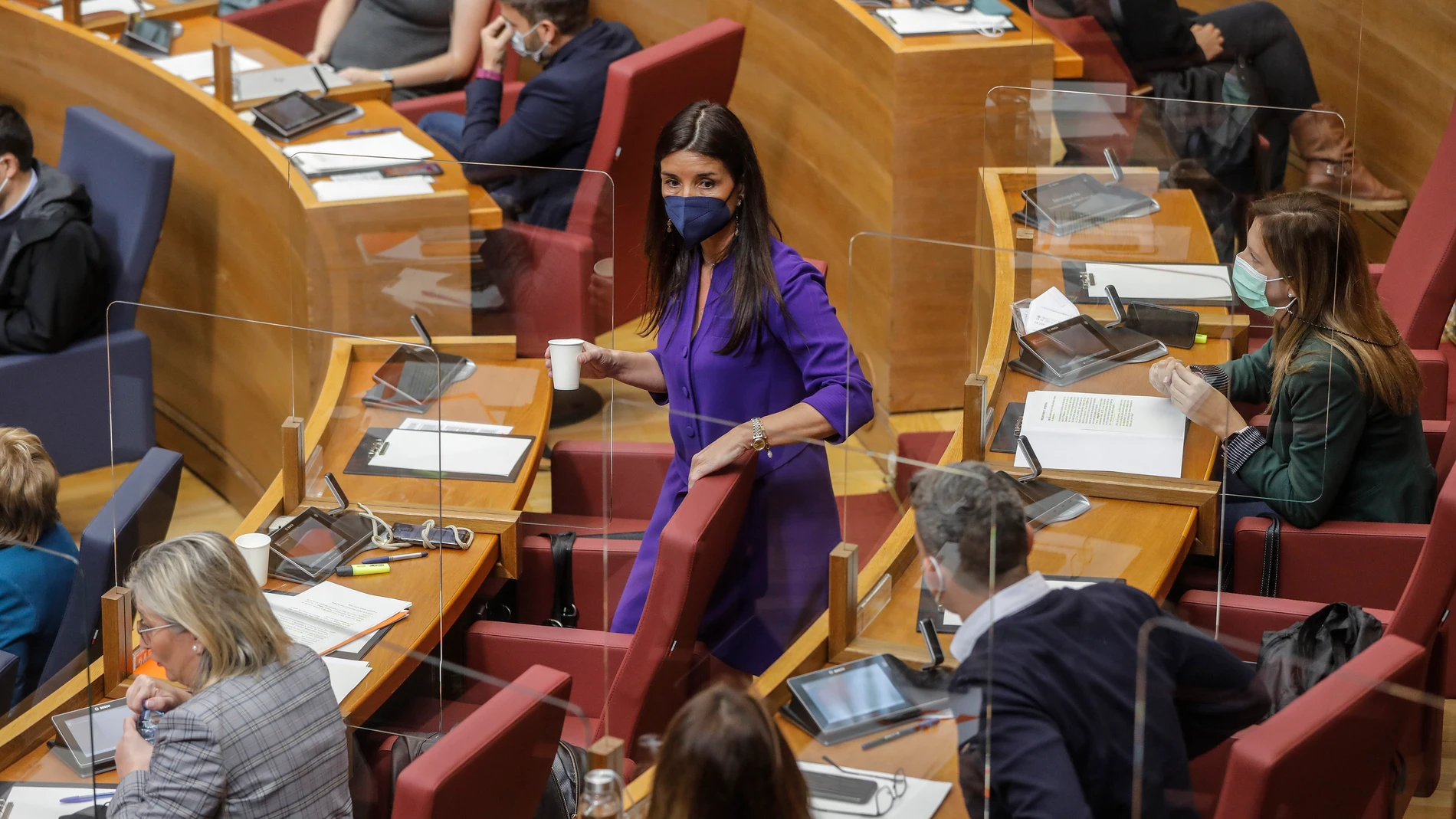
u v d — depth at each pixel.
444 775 5.31
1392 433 8.19
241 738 6.02
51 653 8.00
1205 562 8.16
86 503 11.64
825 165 13.24
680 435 7.95
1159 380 8.15
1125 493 7.55
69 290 12.01
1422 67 12.39
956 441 8.15
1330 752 5.12
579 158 12.59
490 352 10.35
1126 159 10.09
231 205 12.11
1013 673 5.14
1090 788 5.21
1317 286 8.23
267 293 11.70
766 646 7.09
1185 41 12.30
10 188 12.13
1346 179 10.12
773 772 4.46
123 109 13.51
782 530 7.14
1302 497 8.02
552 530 8.83
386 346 9.06
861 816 5.20
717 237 7.58
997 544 5.23
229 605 6.18
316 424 8.79
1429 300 9.84
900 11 12.53
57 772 6.66
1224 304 9.12
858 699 5.52
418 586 7.78
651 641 6.81
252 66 13.78
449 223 10.29
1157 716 5.30
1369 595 8.02
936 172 12.18
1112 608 5.44
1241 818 4.91
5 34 14.73
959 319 9.31
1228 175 10.05
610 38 12.59
